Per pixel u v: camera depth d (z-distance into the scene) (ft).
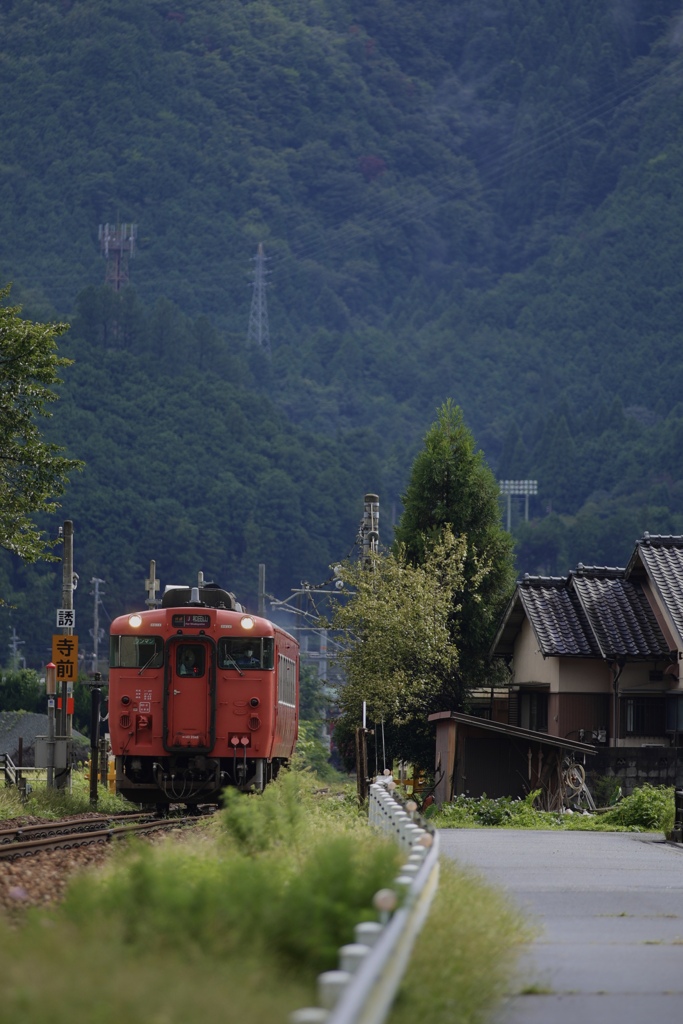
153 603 488.44
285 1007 70.79
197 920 86.38
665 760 381.40
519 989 98.58
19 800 305.12
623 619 440.04
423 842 119.55
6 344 352.90
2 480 359.05
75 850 188.65
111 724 273.33
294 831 161.27
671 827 291.99
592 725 438.40
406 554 512.22
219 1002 69.21
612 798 369.71
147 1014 66.28
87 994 68.44
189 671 272.72
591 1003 94.43
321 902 87.97
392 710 448.24
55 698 363.35
